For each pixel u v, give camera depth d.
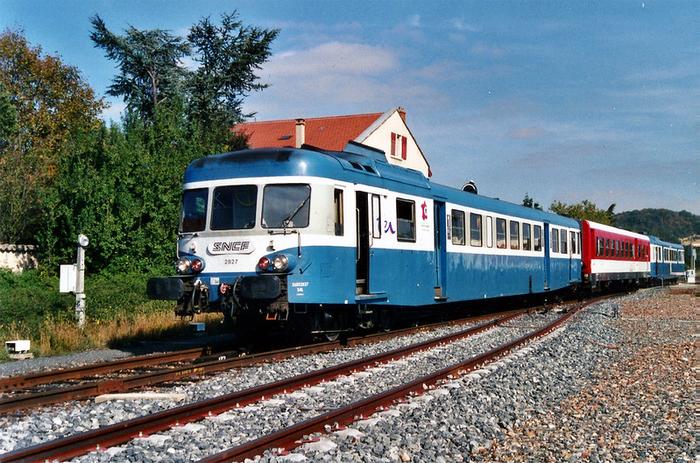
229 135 34.75
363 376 11.20
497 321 21.19
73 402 9.03
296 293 13.44
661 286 58.78
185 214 14.52
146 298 21.08
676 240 189.38
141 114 40.53
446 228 19.75
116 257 23.84
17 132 31.53
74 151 25.14
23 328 16.19
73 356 14.55
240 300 13.53
